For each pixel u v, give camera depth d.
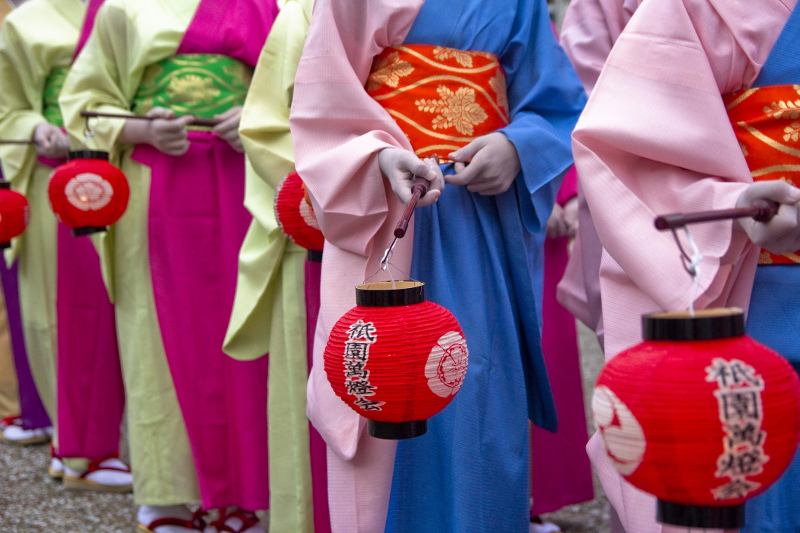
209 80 2.87
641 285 1.61
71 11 3.65
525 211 2.10
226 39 2.87
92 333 3.50
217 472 2.95
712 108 1.66
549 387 2.14
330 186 1.86
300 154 1.97
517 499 1.97
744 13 1.68
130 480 3.61
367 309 1.51
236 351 2.75
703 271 1.55
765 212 1.39
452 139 2.02
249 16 2.89
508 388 2.01
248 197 2.69
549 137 2.07
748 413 1.09
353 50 2.00
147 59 2.86
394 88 2.01
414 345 1.46
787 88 1.67
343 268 1.99
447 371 1.50
